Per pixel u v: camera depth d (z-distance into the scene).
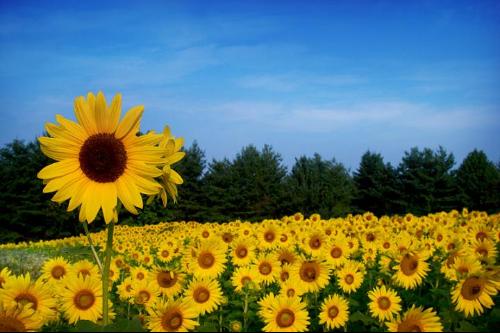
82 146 2.89
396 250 6.37
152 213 46.62
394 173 56.38
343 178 52.72
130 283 5.88
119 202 2.96
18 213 41.44
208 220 51.31
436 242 8.92
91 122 2.91
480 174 51.69
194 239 12.44
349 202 53.56
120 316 5.43
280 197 51.84
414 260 5.48
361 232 11.41
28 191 43.00
